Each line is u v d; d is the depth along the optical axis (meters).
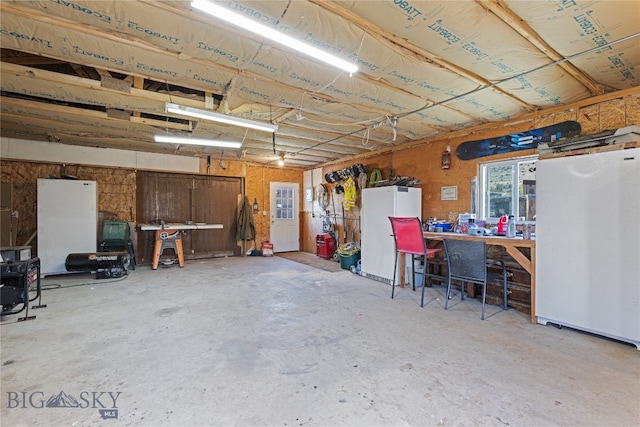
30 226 5.50
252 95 3.39
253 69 2.78
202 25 2.17
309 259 7.31
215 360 2.33
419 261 4.80
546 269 3.01
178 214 7.02
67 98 3.46
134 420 1.67
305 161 7.80
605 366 2.23
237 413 1.72
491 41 2.38
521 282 3.64
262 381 2.05
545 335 2.80
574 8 2.00
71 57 2.59
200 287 4.57
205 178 7.39
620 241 2.56
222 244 7.66
